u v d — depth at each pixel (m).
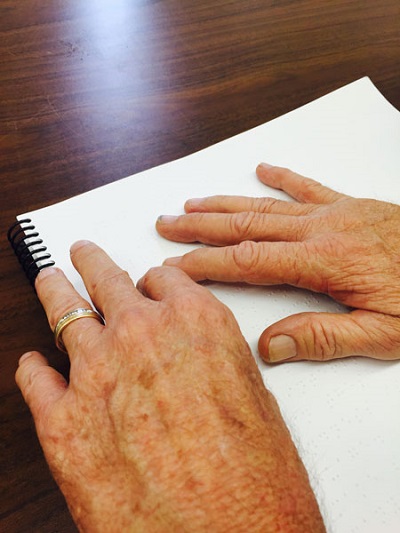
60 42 0.74
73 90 0.69
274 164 0.61
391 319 0.43
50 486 0.41
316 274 0.45
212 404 0.34
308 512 0.33
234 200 0.54
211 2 0.84
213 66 0.74
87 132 0.64
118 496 0.33
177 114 0.68
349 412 0.42
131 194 0.56
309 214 0.51
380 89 0.74
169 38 0.77
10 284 0.51
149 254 0.51
